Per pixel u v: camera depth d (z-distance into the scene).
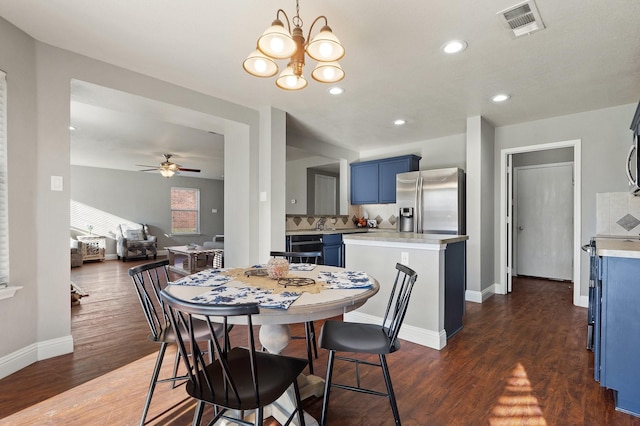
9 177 2.15
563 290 4.70
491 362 2.35
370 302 2.98
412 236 2.96
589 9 1.95
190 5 1.94
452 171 4.33
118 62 2.67
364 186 5.76
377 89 3.20
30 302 2.27
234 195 3.99
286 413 1.68
